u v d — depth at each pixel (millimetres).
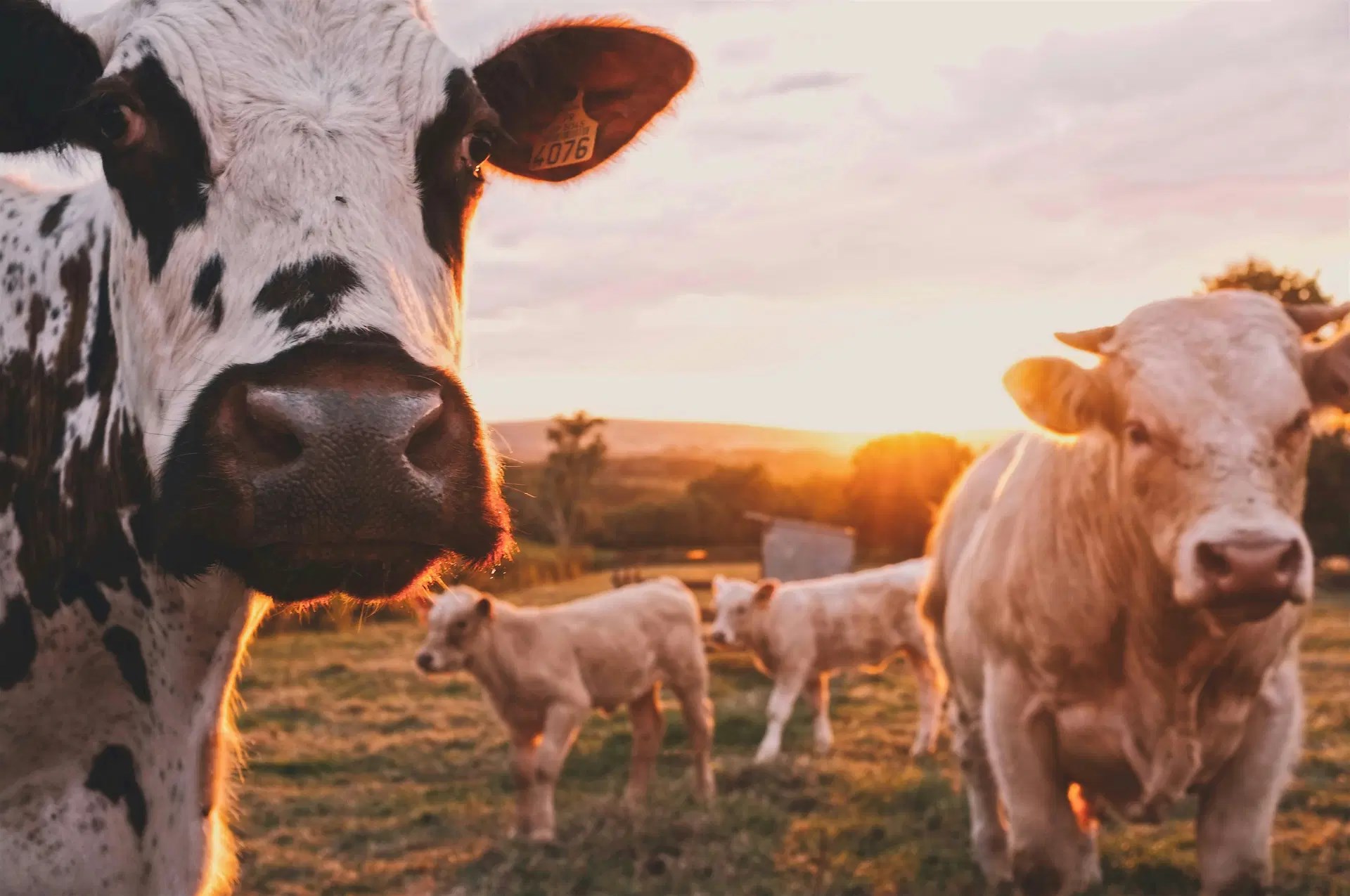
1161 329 4055
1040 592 4445
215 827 2865
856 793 8367
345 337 2127
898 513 52469
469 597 8367
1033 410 4250
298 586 2061
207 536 2035
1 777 2660
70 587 2697
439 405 2100
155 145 2350
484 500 2152
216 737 2832
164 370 2324
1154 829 7219
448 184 2508
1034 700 4566
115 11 2646
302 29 2449
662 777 9820
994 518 4961
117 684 2736
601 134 3506
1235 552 3521
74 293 2807
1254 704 4297
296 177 2297
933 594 6496
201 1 2447
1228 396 3820
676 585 9641
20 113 2670
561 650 8484
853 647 11734
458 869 7090
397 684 16109
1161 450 3879
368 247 2266
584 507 74062
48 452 2736
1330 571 37219
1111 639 4305
